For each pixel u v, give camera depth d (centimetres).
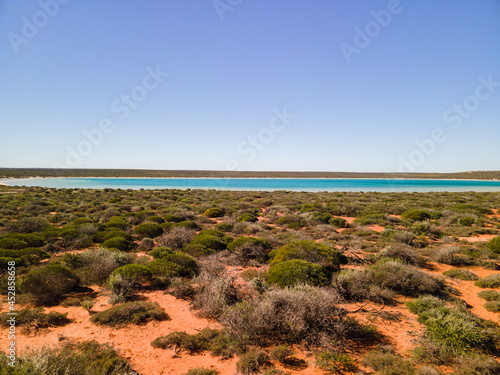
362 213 2795
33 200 3650
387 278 919
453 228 2053
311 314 655
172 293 903
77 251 1380
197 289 916
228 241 1524
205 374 511
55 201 3647
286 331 657
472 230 1938
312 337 624
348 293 880
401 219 2459
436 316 691
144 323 715
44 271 845
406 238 1591
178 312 786
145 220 2202
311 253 1141
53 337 632
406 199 4394
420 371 517
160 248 1270
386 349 596
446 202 3797
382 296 855
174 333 650
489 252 1328
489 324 695
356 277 909
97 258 1097
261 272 1066
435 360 559
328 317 650
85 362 509
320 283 873
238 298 821
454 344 596
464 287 973
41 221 1906
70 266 1055
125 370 514
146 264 1079
